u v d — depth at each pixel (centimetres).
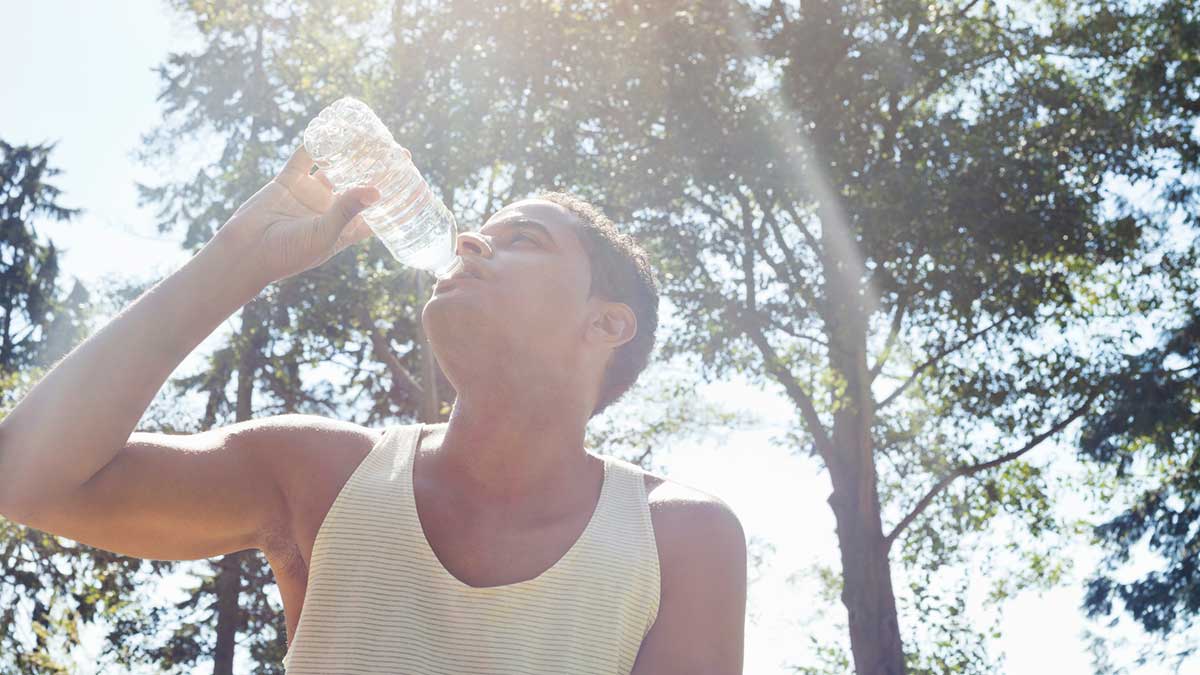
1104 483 1889
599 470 189
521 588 168
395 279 1669
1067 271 1766
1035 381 1700
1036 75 1741
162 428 1834
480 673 164
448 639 165
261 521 177
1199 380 1781
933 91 1752
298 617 183
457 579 167
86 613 1512
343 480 175
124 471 165
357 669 162
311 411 2088
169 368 165
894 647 1647
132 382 162
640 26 1631
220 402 2128
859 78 1645
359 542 168
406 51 1664
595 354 191
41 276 3011
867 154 1695
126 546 170
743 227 1764
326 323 1711
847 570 1691
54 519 161
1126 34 1758
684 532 182
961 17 1727
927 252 1612
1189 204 1755
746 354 1773
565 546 175
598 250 193
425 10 1673
